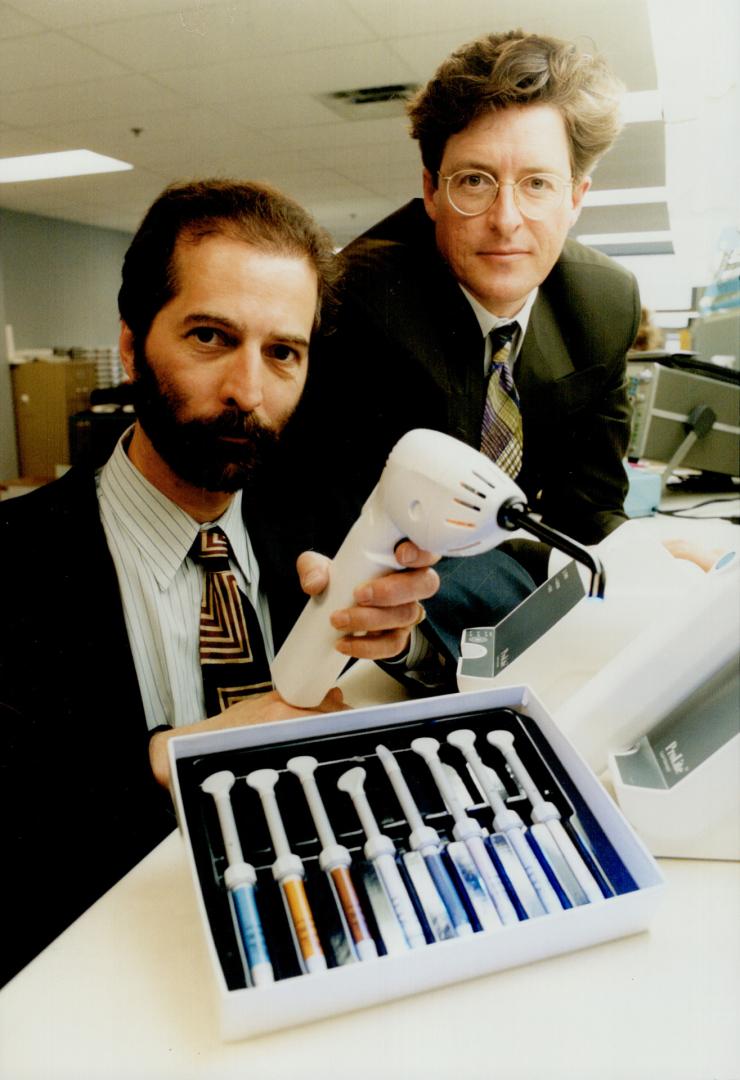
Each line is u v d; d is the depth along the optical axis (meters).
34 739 0.58
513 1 1.83
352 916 0.38
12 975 0.56
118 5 1.94
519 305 0.97
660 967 0.39
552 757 0.48
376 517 0.46
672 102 1.05
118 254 6.11
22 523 0.65
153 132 3.19
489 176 0.85
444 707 0.50
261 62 2.30
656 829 0.47
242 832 0.43
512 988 0.38
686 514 1.44
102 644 0.63
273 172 3.94
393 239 1.02
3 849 0.58
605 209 3.90
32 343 5.34
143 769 0.59
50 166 3.90
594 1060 0.34
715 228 1.38
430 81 0.87
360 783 0.44
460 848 0.42
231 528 0.75
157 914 0.44
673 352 1.56
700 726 0.50
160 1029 0.36
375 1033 0.36
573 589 0.64
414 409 0.98
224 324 0.62
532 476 1.17
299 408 0.83
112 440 0.79
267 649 0.77
